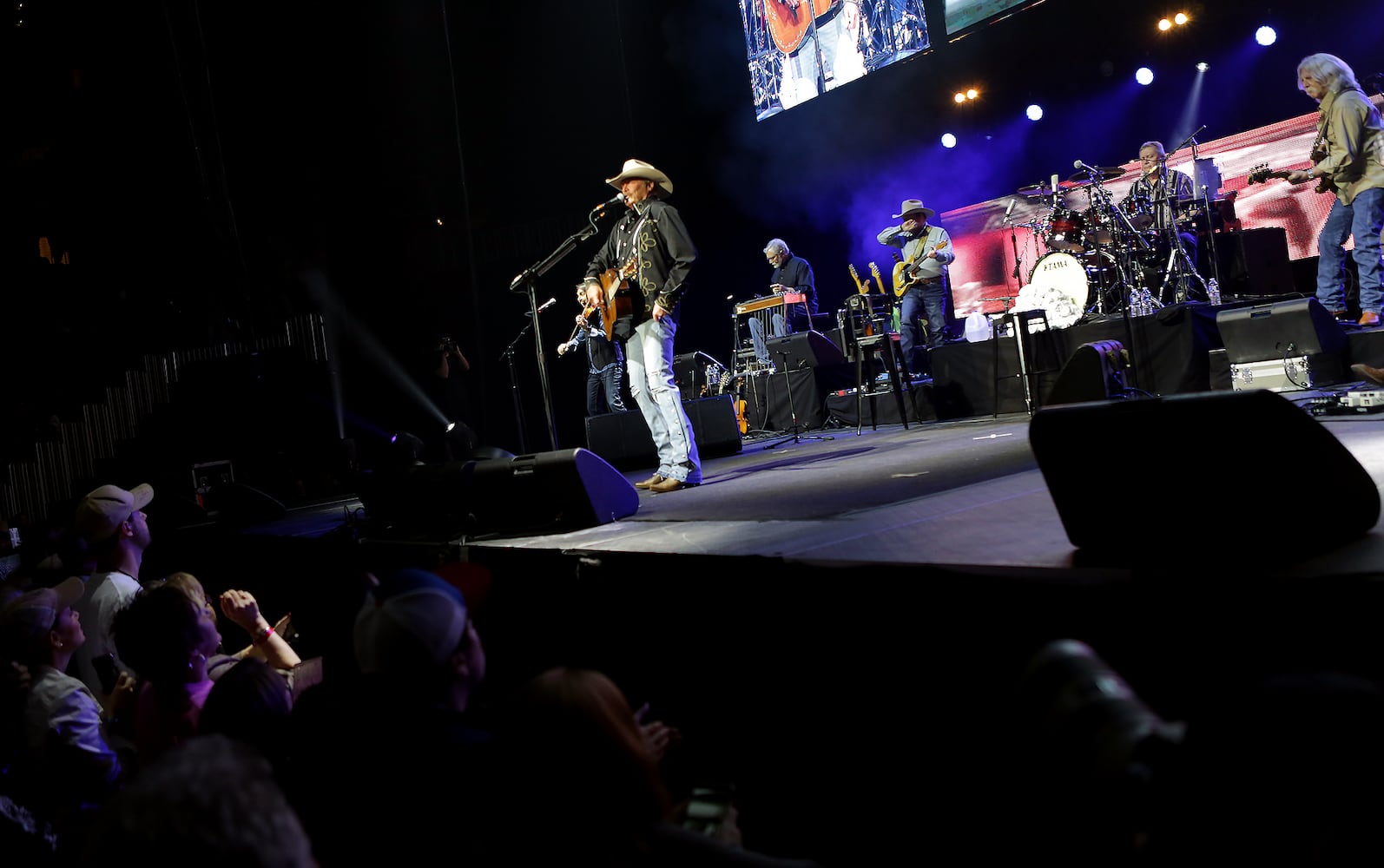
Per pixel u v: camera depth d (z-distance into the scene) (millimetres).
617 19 11031
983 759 1737
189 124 10977
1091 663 747
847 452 4949
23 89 11500
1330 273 5320
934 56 9500
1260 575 1395
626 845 1128
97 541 3316
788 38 9922
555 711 1158
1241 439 1544
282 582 4629
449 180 11891
